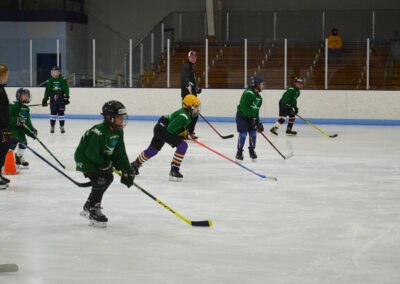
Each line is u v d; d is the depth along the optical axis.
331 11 20.44
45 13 20.44
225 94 16.23
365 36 20.31
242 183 6.58
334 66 16.73
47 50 19.53
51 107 12.46
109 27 21.98
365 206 5.37
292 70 16.80
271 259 3.69
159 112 16.58
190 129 10.97
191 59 10.95
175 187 6.31
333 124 15.72
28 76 17.25
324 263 3.61
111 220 4.77
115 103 4.14
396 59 16.45
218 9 20.92
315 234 4.33
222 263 3.60
